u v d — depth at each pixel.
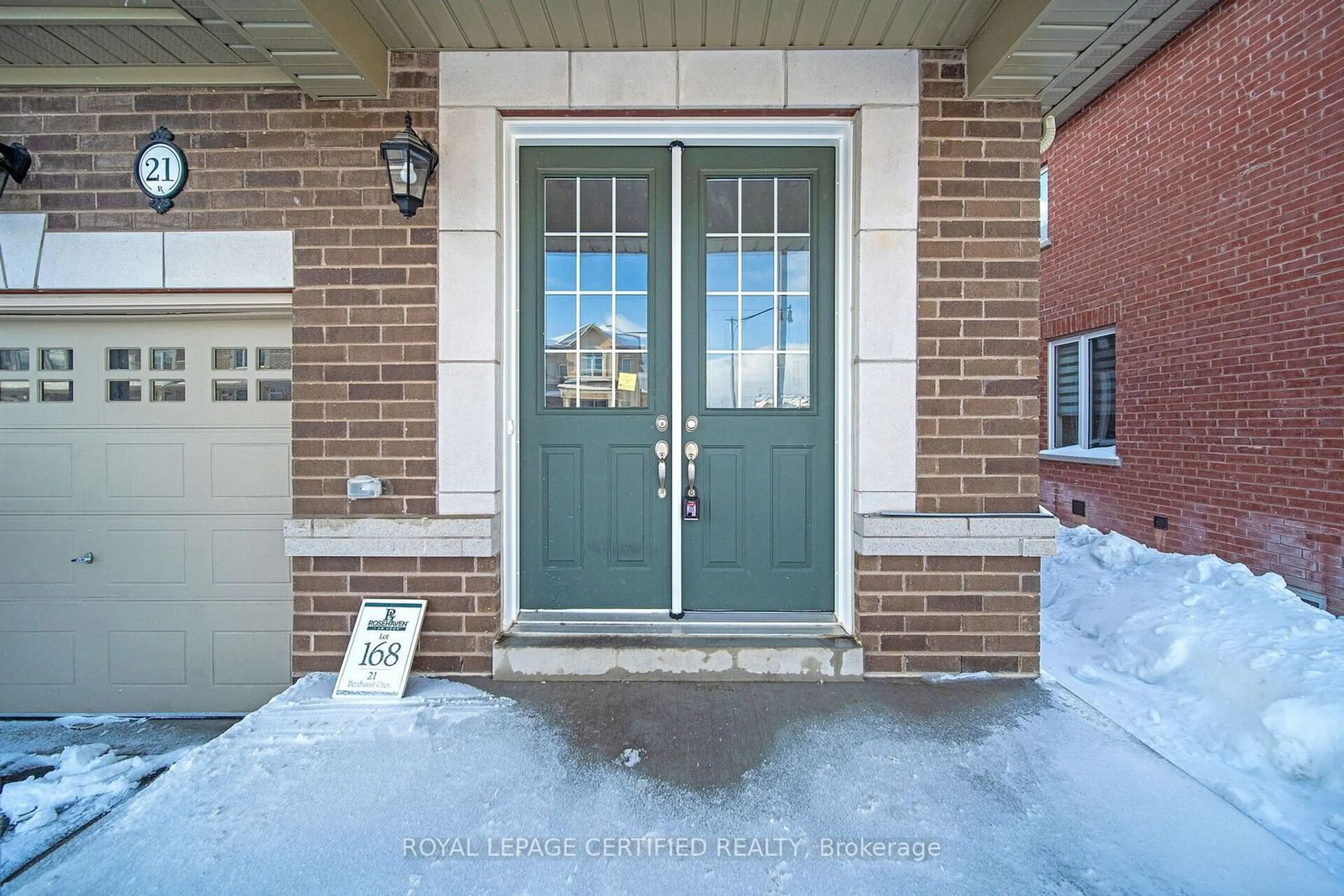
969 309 2.93
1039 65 2.66
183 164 2.95
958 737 2.43
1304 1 4.19
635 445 3.21
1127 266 5.73
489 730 2.47
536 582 3.23
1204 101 4.93
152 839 1.89
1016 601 2.94
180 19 2.56
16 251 3.00
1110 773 2.21
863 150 2.92
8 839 2.22
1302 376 4.27
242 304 3.06
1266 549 4.51
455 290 2.93
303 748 2.35
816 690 2.80
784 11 2.65
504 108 2.96
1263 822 2.07
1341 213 4.04
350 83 2.82
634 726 2.50
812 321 3.19
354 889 1.71
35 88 2.99
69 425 3.28
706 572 3.23
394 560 2.95
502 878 1.75
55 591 3.29
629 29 2.78
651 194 3.18
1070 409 6.82
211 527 3.28
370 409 2.96
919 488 2.96
